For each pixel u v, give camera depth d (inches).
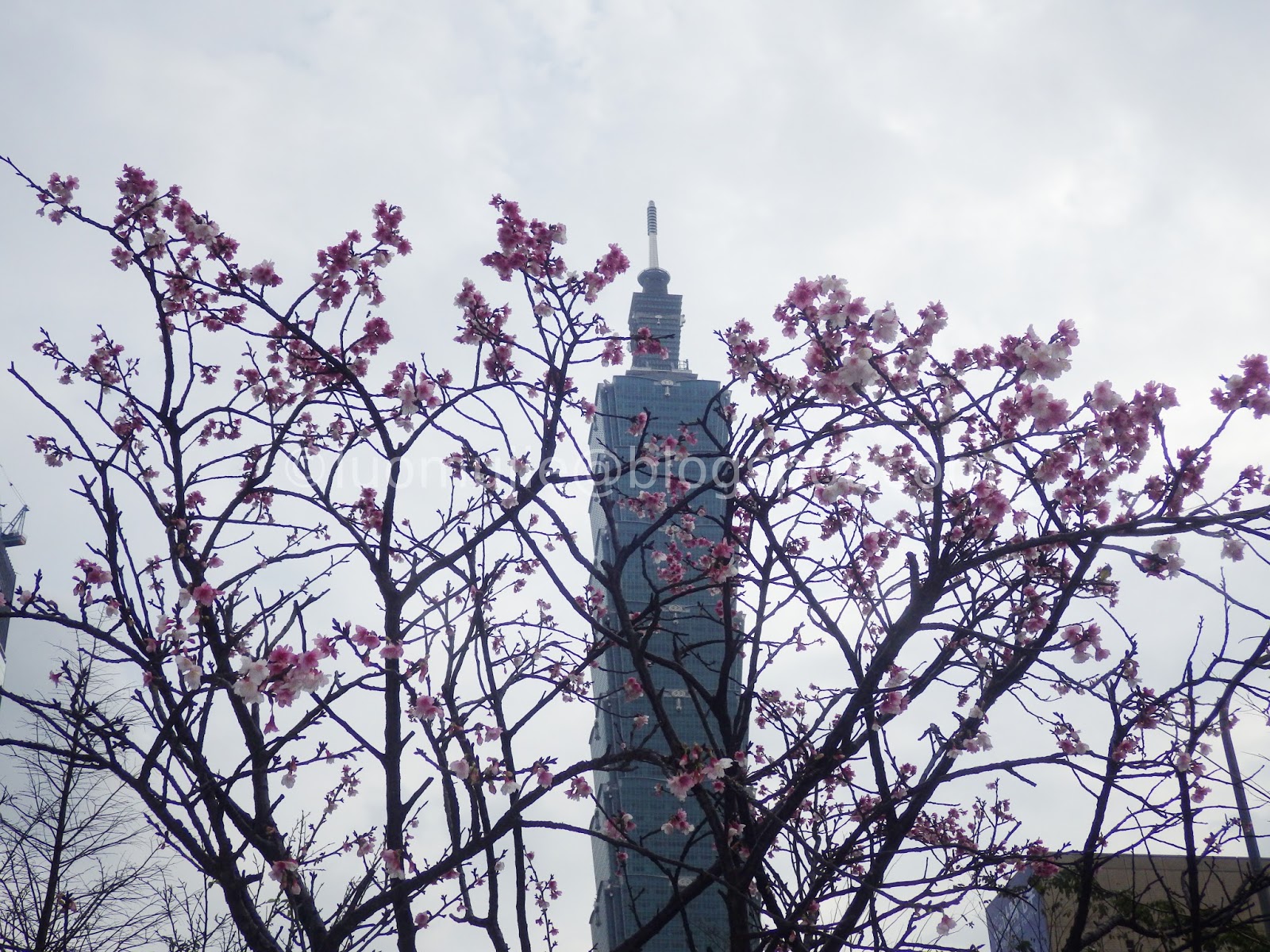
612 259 327.3
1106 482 343.6
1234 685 277.0
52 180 347.9
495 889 307.1
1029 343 293.4
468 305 358.9
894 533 362.9
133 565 296.8
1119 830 291.6
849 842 287.3
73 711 269.7
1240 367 306.0
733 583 339.0
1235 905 280.1
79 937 545.0
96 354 414.3
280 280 366.3
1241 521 258.5
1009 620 344.8
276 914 332.2
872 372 306.5
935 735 303.7
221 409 335.9
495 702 330.0
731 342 338.6
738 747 316.8
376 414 328.2
